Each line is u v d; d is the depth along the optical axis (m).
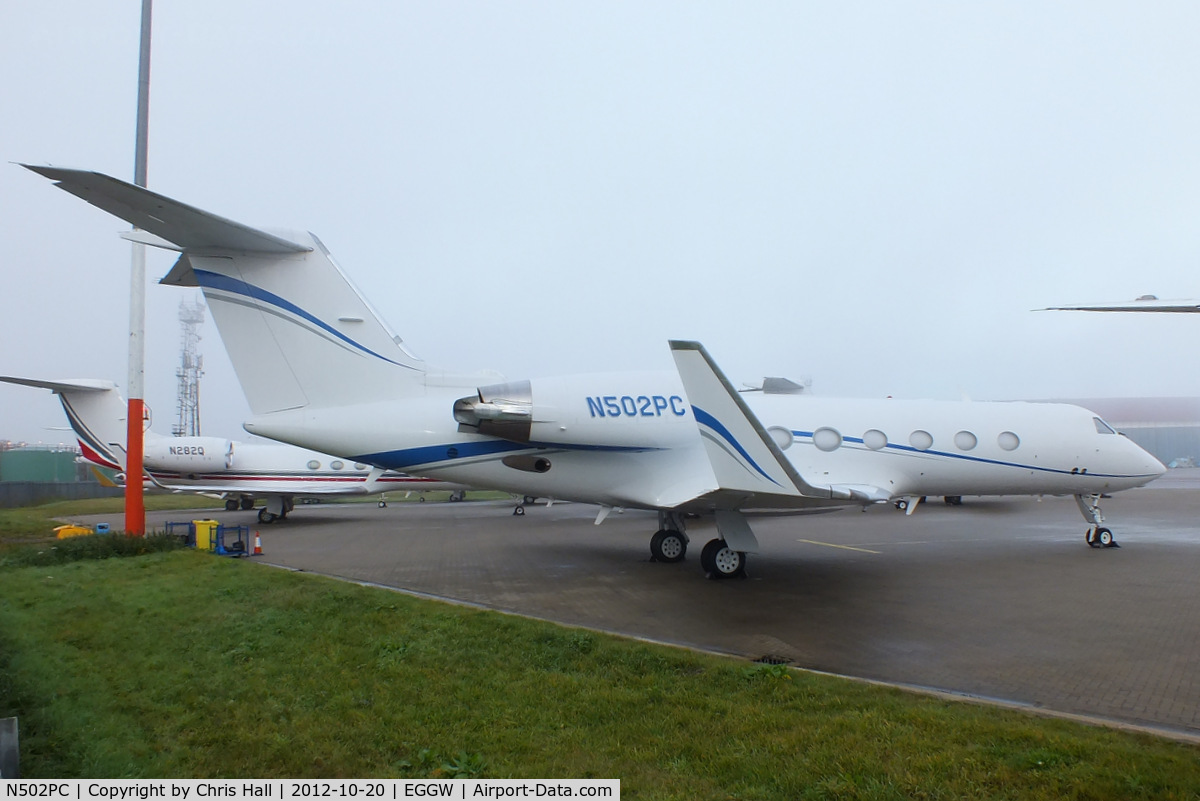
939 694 5.80
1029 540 16.19
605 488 12.57
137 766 4.62
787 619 8.78
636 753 4.61
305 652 7.04
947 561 13.21
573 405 12.02
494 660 6.61
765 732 4.87
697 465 12.35
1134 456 14.49
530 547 16.20
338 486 24.86
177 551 14.38
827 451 13.36
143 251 15.77
